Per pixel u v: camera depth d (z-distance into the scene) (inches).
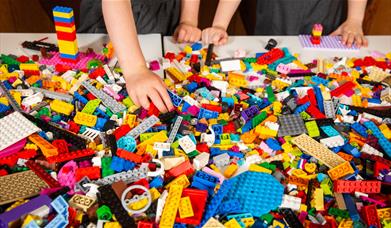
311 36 41.3
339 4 48.8
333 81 35.1
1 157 26.4
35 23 68.4
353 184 25.8
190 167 26.5
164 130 29.2
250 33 68.2
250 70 36.3
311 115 31.6
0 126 27.9
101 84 32.9
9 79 32.6
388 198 26.0
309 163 27.7
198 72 35.3
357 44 40.1
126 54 31.8
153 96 30.5
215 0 71.5
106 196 23.8
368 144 29.5
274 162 27.7
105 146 27.8
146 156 27.0
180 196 24.3
